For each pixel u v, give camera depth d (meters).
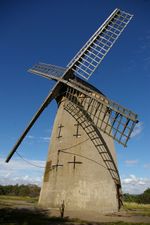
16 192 66.75
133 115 16.81
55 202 17.67
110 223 13.09
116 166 19.14
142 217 16.62
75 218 14.33
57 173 18.44
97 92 19.34
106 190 17.75
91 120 18.44
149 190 62.62
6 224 11.85
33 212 16.31
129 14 20.86
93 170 17.92
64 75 19.42
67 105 19.84
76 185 17.52
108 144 19.19
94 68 19.64
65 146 18.91
